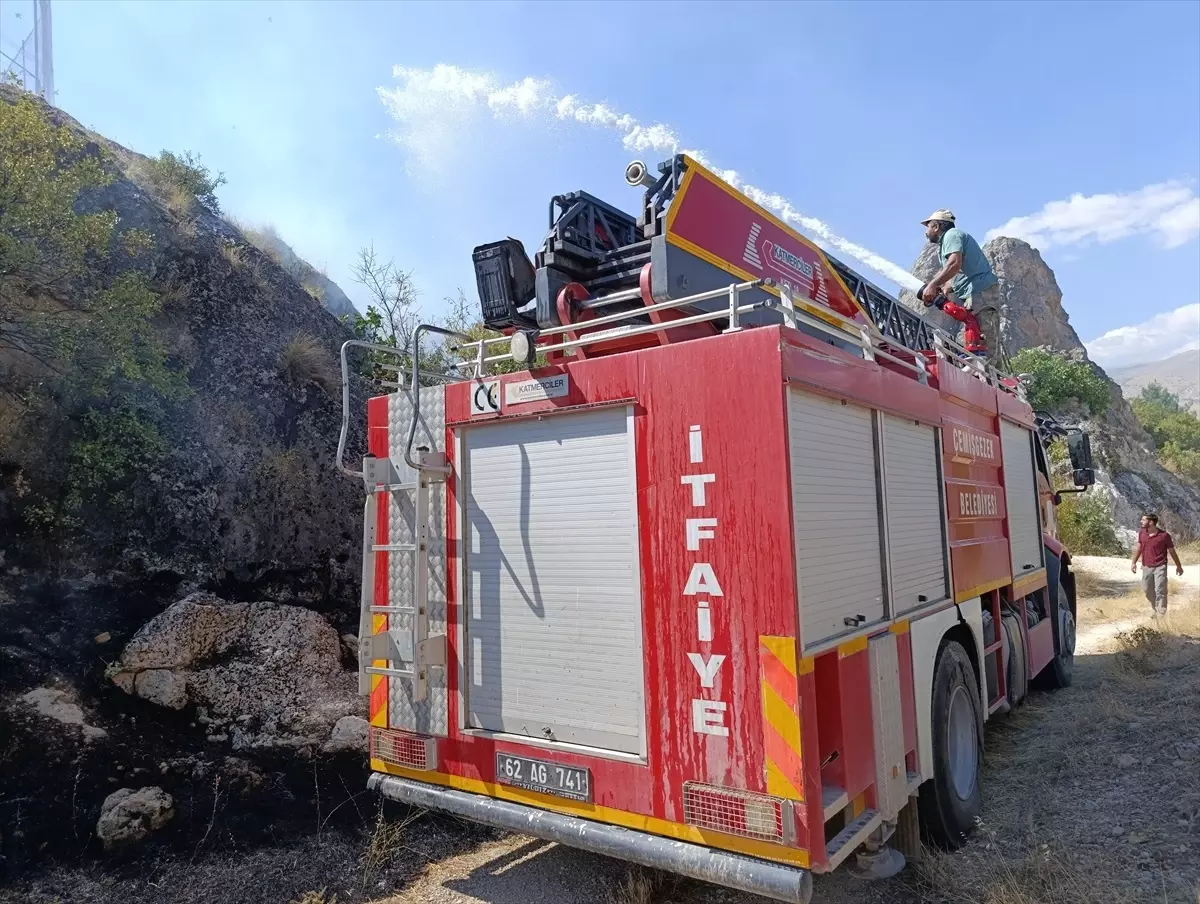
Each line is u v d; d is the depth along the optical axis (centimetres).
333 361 1034
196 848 464
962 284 837
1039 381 3148
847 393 398
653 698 359
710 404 355
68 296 751
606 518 383
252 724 600
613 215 536
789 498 334
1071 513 2262
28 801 463
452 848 496
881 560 427
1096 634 1184
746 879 323
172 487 768
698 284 464
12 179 639
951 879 420
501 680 412
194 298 935
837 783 358
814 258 580
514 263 511
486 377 434
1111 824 461
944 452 539
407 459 420
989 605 631
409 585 447
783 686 325
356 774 569
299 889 441
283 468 862
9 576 634
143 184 1052
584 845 368
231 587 759
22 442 704
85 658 598
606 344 489
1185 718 591
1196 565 2028
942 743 465
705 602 348
